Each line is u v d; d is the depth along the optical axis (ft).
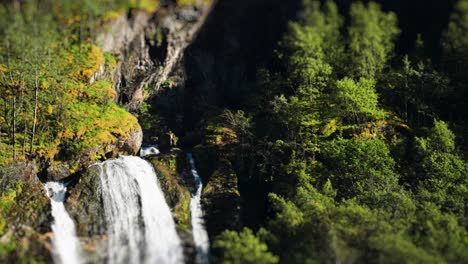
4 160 147.23
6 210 134.72
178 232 141.18
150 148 194.39
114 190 150.61
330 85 189.88
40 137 160.97
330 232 110.32
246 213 149.38
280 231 122.62
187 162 173.17
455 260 104.01
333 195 141.79
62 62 182.70
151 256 132.57
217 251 133.28
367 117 174.29
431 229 112.06
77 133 165.37
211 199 154.30
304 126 168.55
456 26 211.41
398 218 122.31
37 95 167.73
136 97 211.20
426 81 188.65
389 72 198.80
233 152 173.47
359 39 212.64
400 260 101.30
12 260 118.62
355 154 152.87
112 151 171.32
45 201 140.56
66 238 131.64
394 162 156.25
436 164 150.20
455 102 189.88
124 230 139.74
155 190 155.43
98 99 184.85
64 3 176.86
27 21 161.27
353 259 108.06
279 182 155.74
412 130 176.76
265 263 107.14
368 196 136.26
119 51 212.84
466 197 136.36
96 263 127.65
